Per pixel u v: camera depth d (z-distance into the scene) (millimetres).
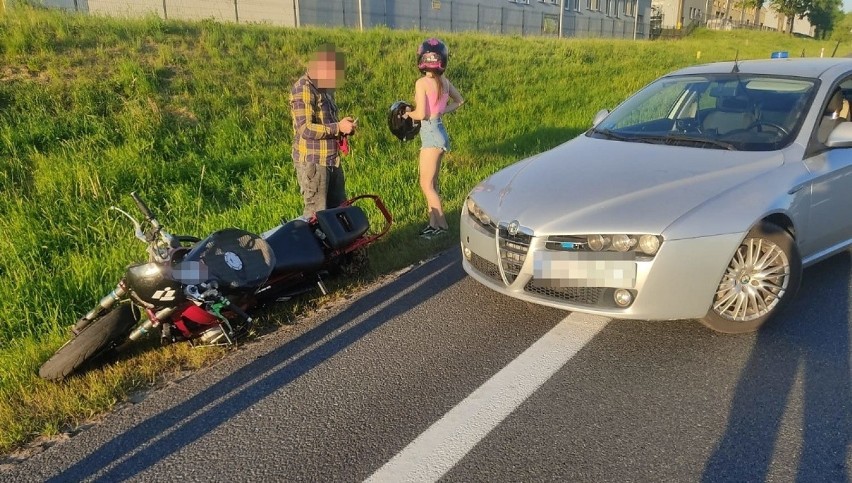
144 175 7109
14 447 3016
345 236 4633
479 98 12812
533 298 3875
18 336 4035
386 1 28922
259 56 12125
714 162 4086
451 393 3348
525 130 10852
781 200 3814
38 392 3406
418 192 7074
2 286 4520
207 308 3537
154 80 9570
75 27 11289
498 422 3076
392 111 5652
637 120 5043
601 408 3166
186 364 3750
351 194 6906
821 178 4109
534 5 39000
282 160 8086
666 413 3107
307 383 3498
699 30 50406
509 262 3926
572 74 16781
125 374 3604
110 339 3492
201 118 8938
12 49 9539
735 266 3732
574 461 2779
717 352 3674
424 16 31250
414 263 5340
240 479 2742
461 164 8547
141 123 8188
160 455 2928
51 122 7789
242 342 4004
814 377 3379
